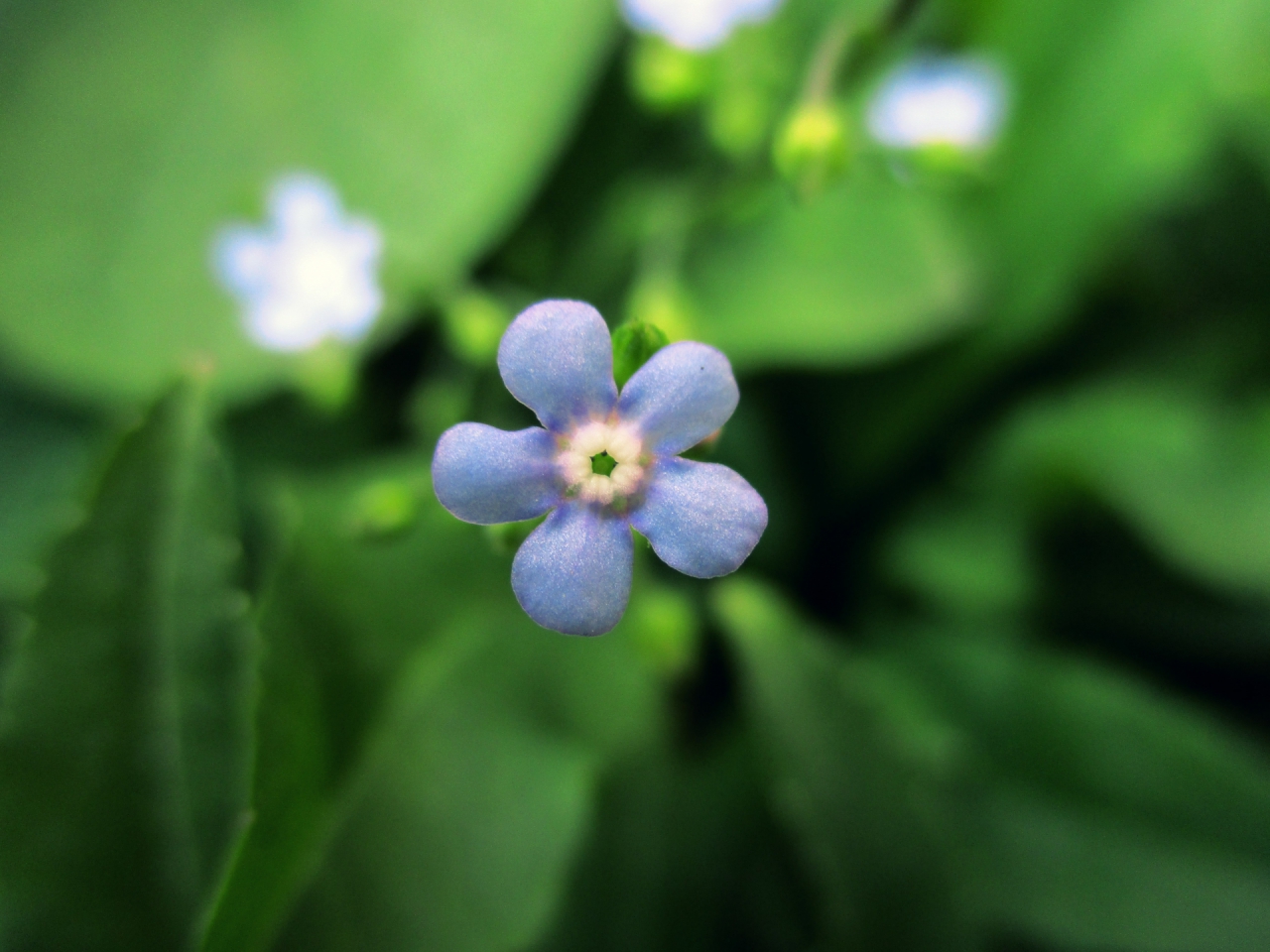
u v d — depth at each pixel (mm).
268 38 88
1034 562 77
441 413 72
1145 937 67
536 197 86
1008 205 80
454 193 83
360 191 84
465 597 65
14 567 75
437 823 60
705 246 81
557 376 47
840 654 68
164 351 82
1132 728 71
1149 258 84
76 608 57
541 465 47
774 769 67
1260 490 72
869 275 76
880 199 77
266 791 53
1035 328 78
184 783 59
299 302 70
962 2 81
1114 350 84
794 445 85
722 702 80
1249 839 68
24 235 83
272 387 82
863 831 65
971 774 72
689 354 47
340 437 83
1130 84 77
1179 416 75
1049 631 77
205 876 59
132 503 57
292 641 58
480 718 63
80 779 58
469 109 84
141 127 86
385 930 57
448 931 58
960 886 66
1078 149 78
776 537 82
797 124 61
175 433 57
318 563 62
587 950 67
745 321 76
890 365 81
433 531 65
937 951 65
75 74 87
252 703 55
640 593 67
